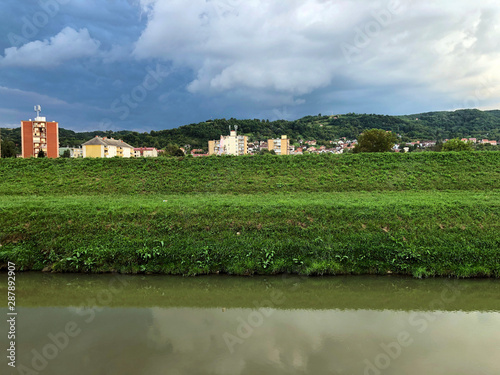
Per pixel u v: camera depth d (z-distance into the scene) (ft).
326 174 78.48
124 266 40.52
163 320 29.07
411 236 44.21
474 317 30.78
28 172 77.92
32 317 29.37
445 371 21.65
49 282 37.91
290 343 25.02
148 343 24.58
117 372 20.66
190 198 61.36
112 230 44.73
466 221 47.01
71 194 67.05
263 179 76.48
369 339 25.99
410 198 58.49
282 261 41.22
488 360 23.18
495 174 75.10
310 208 50.39
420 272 39.78
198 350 23.54
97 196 64.59
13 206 49.29
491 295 36.04
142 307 32.14
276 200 57.62
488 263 40.75
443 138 313.73
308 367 21.58
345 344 24.99
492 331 27.86
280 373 20.72
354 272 40.73
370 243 43.14
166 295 35.35
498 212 48.98
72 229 44.55
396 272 40.70
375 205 51.44
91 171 79.82
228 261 41.24
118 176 77.41
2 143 215.31
